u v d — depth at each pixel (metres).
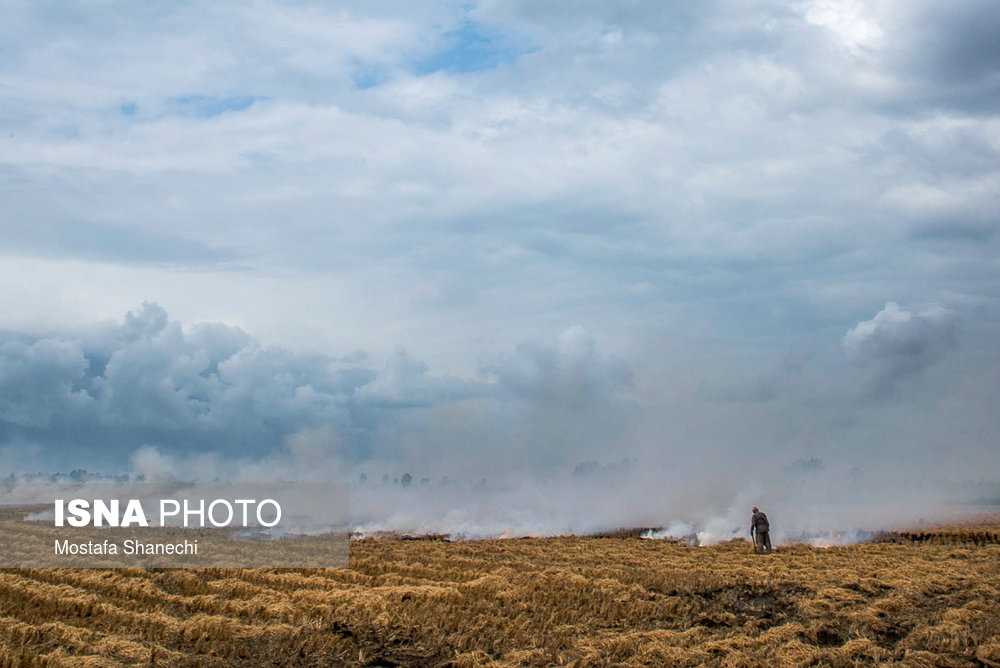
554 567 34.78
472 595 26.36
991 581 28.97
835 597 26.34
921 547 44.56
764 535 43.78
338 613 22.97
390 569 32.50
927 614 24.14
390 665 19.11
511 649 20.44
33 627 19.61
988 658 19.36
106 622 20.77
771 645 21.11
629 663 19.50
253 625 21.27
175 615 22.23
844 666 19.25
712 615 24.50
